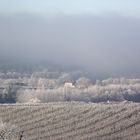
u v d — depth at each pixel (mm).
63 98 131500
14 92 129000
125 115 87812
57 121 83375
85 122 84312
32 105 92438
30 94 128875
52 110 88938
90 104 97250
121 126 82750
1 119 77812
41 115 85500
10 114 83875
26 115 84500
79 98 132375
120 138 77250
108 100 129750
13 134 57750
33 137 74188
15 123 79312
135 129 81250
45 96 130125
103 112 89500
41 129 78312
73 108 91375
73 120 84938
